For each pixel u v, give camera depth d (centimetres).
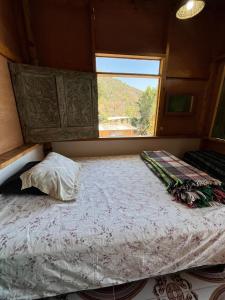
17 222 100
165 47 242
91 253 89
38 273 86
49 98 211
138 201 128
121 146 266
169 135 281
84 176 173
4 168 139
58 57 222
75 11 211
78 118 234
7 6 172
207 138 276
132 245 93
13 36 183
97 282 94
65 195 128
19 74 183
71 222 102
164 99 263
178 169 173
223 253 108
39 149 225
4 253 81
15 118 187
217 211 116
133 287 113
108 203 125
